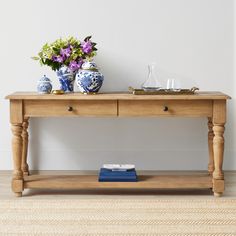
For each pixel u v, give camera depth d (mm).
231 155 4031
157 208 3023
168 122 4012
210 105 3258
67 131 4004
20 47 3928
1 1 3891
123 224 2748
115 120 4008
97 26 3916
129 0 3906
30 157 4012
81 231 2648
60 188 3514
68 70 3543
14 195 3301
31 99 3230
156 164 4031
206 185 3291
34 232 2633
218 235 2592
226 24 3934
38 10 3900
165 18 3924
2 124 3992
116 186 3277
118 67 3945
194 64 3959
